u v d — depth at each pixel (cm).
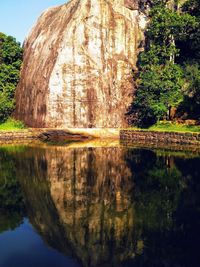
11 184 2102
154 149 3556
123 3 5706
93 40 5481
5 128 5481
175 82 4659
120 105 5428
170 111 4753
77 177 2272
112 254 1139
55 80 5366
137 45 5684
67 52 5416
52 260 1099
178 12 5172
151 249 1169
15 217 1492
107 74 5469
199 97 4406
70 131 5175
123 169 2512
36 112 5531
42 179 2227
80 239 1251
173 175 2278
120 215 1495
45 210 1583
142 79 4897
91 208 1605
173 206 1616
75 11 5600
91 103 5369
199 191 1881
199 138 3881
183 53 5297
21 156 3167
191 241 1225
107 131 5188
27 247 1187
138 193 1859
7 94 5888
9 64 6106
